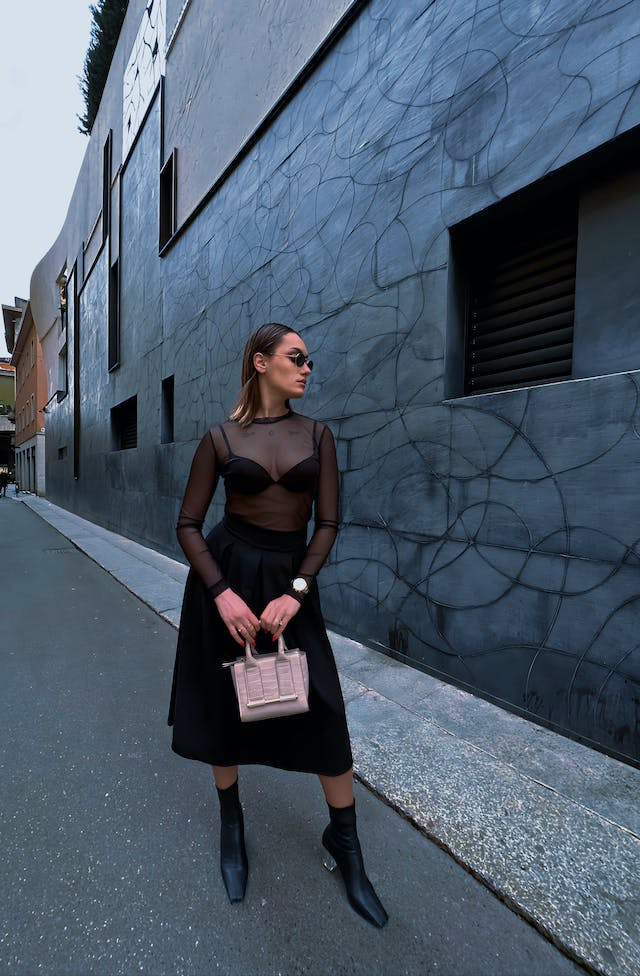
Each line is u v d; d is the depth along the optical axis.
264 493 1.36
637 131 2.00
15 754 2.26
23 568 6.83
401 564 3.24
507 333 2.81
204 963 1.26
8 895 1.46
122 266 10.44
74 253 16.44
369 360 3.49
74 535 10.55
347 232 3.71
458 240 2.94
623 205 2.18
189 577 1.51
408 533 3.18
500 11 2.56
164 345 8.02
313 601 1.43
